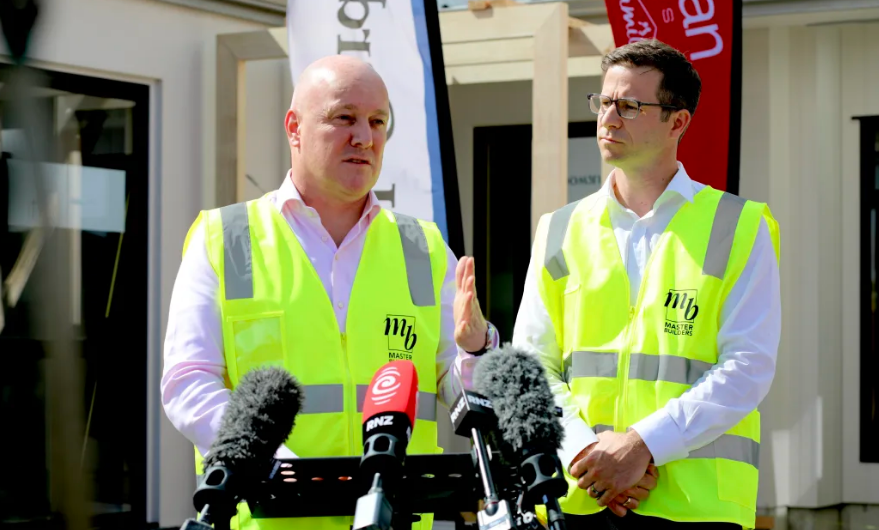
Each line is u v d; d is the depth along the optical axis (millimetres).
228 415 3676
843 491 14641
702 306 6047
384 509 3092
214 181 13047
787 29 14398
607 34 11609
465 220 15906
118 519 12336
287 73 14117
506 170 15844
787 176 14438
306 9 10742
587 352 6219
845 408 14617
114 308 12438
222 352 5055
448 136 10266
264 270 5121
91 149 12180
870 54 14461
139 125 12742
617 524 5965
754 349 5953
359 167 5078
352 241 5277
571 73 13664
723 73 9547
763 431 14391
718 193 6387
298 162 5277
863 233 14641
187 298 5074
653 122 6223
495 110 15766
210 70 13305
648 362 6074
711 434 5832
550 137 10984
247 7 13602
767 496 14312
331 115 5043
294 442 4930
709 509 5844
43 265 3338
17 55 3238
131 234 12641
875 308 14680
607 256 6309
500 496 3703
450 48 11656
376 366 5117
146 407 12672
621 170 6422
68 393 3379
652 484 5875
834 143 14531
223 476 3486
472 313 4445
